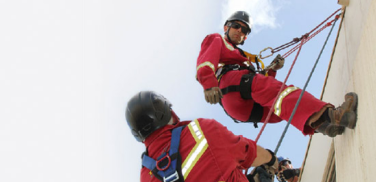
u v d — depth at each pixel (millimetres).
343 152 3014
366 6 2707
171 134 2645
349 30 3250
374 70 2289
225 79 3627
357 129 2643
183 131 2633
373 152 2227
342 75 3406
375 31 2318
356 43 2941
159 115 2725
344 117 2738
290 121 2996
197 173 2459
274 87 3316
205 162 2486
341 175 3088
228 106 3684
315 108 2902
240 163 2689
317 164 3926
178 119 2947
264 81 3389
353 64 2971
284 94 3154
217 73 3738
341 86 3426
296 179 4332
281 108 3133
